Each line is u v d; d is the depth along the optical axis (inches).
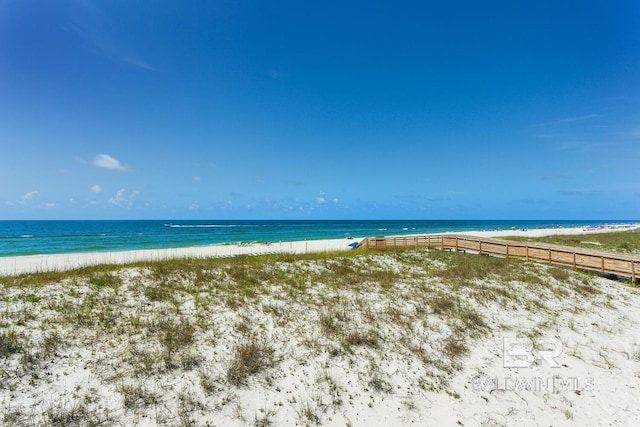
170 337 312.2
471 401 272.8
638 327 426.0
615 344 376.2
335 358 308.8
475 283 549.3
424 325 381.1
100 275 474.6
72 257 1107.9
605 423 255.9
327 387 272.5
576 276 634.8
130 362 275.0
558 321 425.1
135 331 320.5
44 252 1392.7
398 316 398.9
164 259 683.4
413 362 314.3
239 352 300.0
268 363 292.4
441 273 614.2
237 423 228.8
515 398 280.2
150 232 3117.6
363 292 480.7
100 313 348.5
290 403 252.2
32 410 219.5
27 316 327.6
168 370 270.5
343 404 257.0
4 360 259.9
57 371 256.7
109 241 2010.3
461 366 316.8
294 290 464.1
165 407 234.2
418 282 547.5
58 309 349.4
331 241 1937.7
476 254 869.8
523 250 789.9
